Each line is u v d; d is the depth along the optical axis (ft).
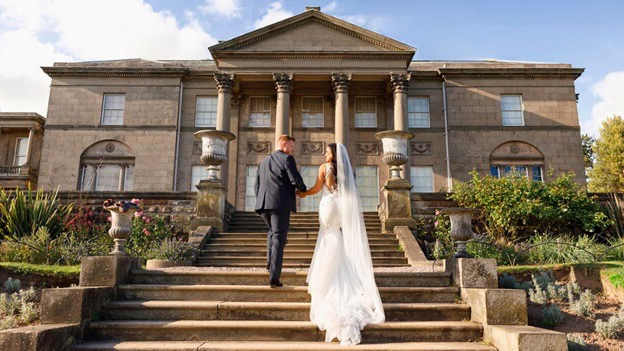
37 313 21.76
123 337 16.65
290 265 33.47
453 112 80.38
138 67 81.35
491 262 19.19
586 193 46.16
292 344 15.81
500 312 16.67
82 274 19.03
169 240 37.52
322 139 79.92
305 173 78.69
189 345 15.65
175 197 45.34
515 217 41.42
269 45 76.74
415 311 17.98
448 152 78.64
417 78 82.28
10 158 90.79
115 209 20.89
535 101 80.64
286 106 73.51
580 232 42.83
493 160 78.69
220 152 43.11
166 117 80.43
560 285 26.43
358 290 17.56
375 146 79.92
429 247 39.65
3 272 26.50
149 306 17.89
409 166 76.79
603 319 21.65
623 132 110.32
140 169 78.28
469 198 43.78
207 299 18.98
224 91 73.56
